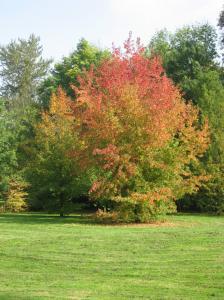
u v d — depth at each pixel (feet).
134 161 71.97
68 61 164.45
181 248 46.32
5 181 99.76
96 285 33.12
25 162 102.22
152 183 72.28
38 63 224.33
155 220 73.87
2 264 40.22
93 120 71.82
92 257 42.68
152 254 43.73
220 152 92.48
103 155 72.28
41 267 39.09
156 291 31.37
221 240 50.60
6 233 58.08
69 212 87.30
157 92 71.72
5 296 30.04
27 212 100.89
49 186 83.76
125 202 71.15
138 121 70.64
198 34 133.80
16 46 224.74
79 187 83.46
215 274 35.76
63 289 32.12
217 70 130.93
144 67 76.64
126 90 71.05
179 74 123.44
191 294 30.55
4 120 101.81
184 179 84.07
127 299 29.50
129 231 59.77
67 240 51.70
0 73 223.30
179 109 74.18
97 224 70.69
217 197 92.32
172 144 74.28
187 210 100.22
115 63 78.43
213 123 94.17
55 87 159.33
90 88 80.33
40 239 52.54
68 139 83.10
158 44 147.33
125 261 40.86
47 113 95.96
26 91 215.92
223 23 134.82
